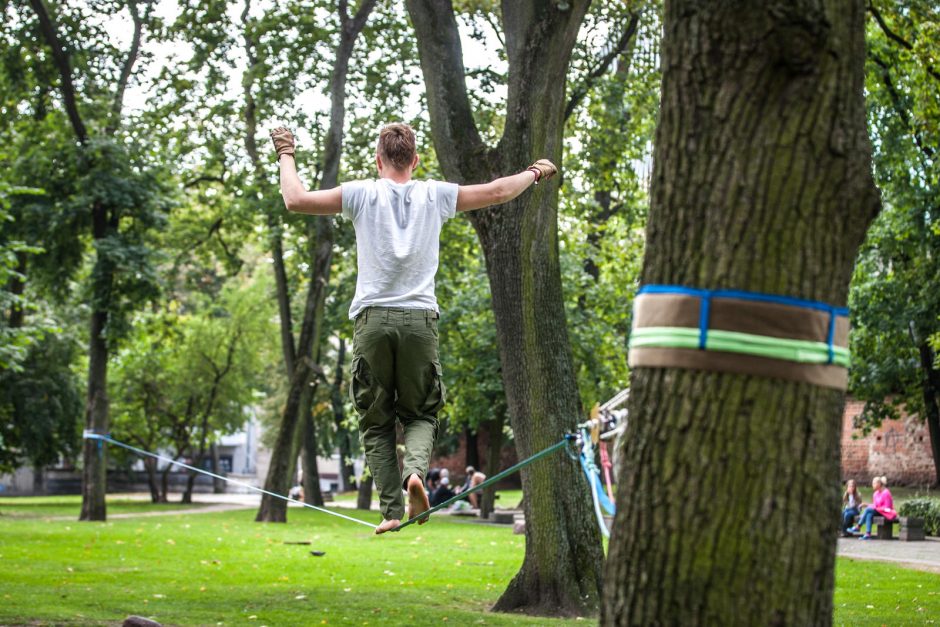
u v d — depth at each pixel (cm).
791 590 397
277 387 6750
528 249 1496
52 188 3322
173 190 3541
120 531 2819
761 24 414
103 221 3344
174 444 5844
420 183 610
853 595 1565
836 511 416
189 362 5544
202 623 1220
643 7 2273
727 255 412
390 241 598
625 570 418
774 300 406
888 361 3816
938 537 3020
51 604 1327
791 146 413
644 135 2720
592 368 3534
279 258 3909
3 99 3216
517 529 3122
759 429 402
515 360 1498
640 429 424
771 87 416
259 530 3103
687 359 411
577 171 2755
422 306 600
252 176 3600
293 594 1538
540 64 1480
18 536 2520
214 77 3216
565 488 1477
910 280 3438
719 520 399
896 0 2127
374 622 1264
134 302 3372
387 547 2528
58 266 3403
